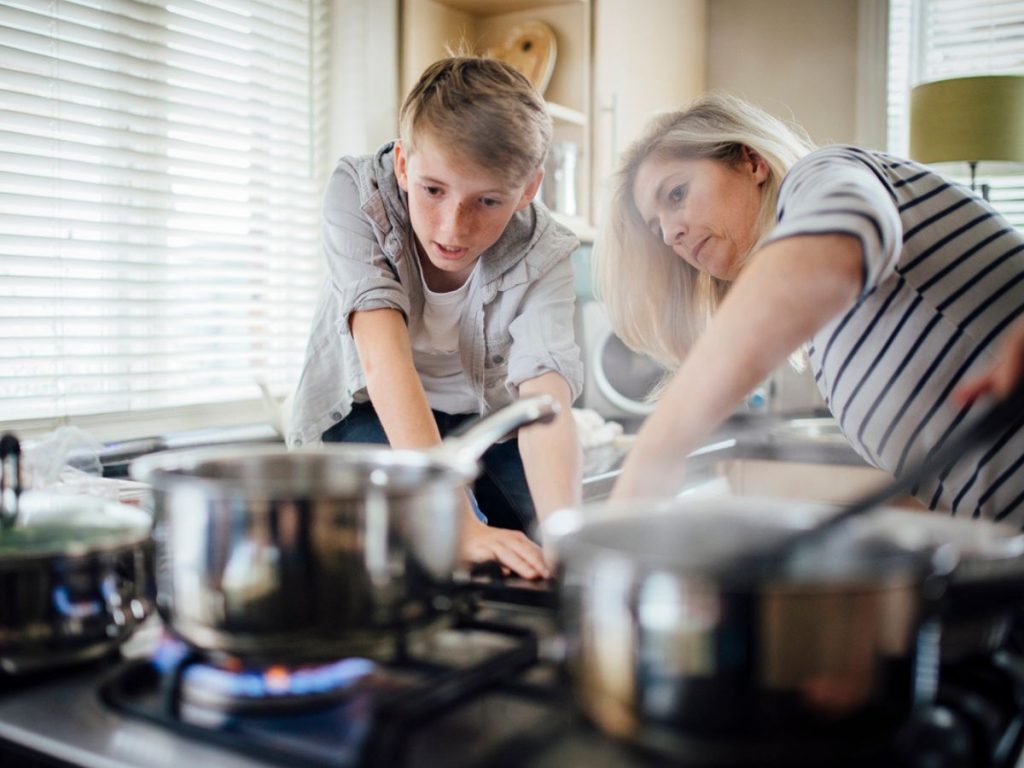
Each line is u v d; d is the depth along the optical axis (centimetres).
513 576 89
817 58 315
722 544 53
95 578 62
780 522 55
